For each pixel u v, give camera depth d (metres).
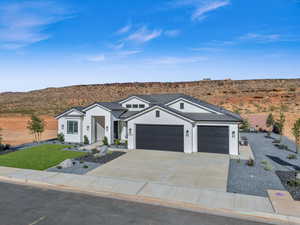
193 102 20.84
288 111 46.12
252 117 40.84
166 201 8.58
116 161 14.75
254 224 6.88
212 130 17.53
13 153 17.33
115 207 8.05
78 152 17.69
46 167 13.30
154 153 17.25
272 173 11.99
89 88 109.00
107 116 21.53
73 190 9.77
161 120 18.27
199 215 7.46
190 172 12.30
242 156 16.22
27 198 8.84
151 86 107.19
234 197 8.77
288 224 6.91
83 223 6.85
